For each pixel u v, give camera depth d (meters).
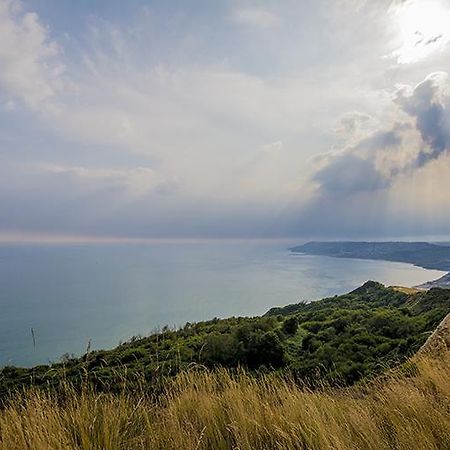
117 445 3.08
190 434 3.22
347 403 4.16
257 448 3.17
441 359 6.00
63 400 3.85
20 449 2.92
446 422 3.38
